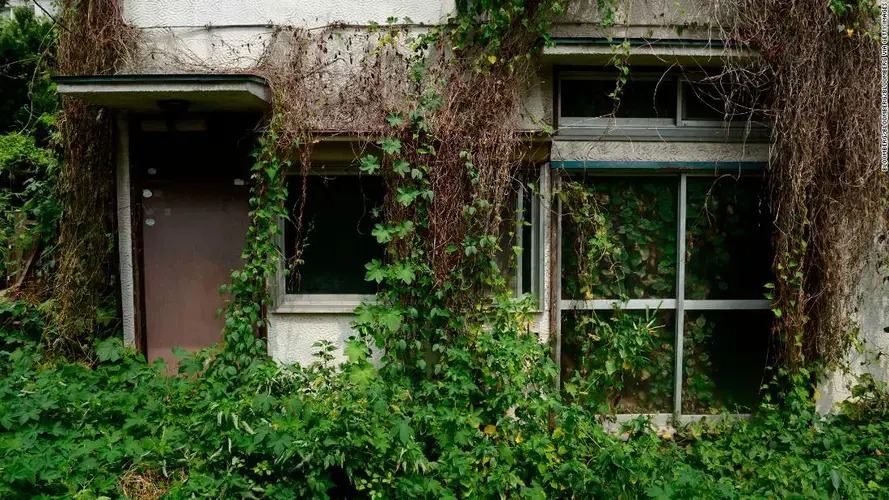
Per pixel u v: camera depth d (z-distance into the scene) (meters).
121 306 4.87
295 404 3.59
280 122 4.37
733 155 4.57
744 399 4.74
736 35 4.27
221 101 4.41
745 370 4.74
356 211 4.70
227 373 4.23
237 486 3.19
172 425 3.70
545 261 4.60
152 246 4.92
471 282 4.44
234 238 4.92
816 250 4.45
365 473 3.35
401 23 4.57
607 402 4.61
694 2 4.42
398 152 4.30
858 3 4.18
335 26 4.56
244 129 4.79
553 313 4.61
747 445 4.11
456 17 4.48
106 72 4.61
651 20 4.47
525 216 4.63
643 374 4.73
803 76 4.24
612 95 4.35
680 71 4.56
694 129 4.57
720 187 4.66
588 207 4.50
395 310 4.38
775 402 4.71
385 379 4.27
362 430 3.35
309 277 4.72
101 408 3.74
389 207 4.49
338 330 4.67
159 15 4.62
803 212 4.29
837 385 4.67
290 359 4.67
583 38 4.19
